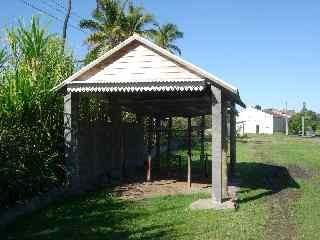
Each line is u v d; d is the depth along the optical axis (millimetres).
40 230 10039
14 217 11055
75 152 14648
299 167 24047
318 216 11484
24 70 13094
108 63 13805
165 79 13297
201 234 9578
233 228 10094
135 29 41469
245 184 17281
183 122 41375
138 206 12766
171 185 17141
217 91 13016
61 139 14773
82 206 12641
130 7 42000
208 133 55688
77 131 14992
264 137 69812
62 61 15312
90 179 16547
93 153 16891
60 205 12750
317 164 25656
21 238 9414
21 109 12656
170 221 10797
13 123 12359
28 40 13523
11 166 11125
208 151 34344
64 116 14570
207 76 12898
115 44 41156
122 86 13352
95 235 9586
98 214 11648
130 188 16219
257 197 14352
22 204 11828
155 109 19312
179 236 9422
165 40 53062
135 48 13656
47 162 13109
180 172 21391
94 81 13680
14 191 11602
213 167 12805
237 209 12281
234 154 18891
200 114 21953
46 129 13617
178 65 13328
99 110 18391
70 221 10859
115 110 19266
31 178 12328
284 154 33281
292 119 90062
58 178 14531
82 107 16719
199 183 17797
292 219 11117
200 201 12875
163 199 13922
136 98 17438
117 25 41031
